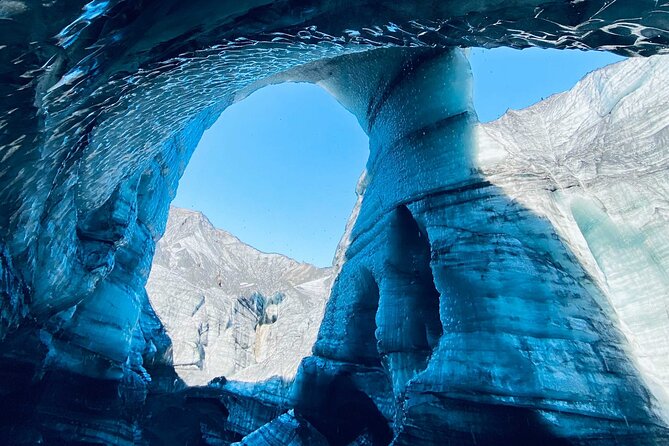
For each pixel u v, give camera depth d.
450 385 10.94
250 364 35.94
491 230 13.62
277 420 18.09
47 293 9.69
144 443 21.33
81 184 8.62
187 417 29.14
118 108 6.79
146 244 19.64
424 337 14.39
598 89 18.03
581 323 11.08
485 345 11.16
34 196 6.30
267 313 42.25
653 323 11.83
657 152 14.45
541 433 9.46
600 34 5.25
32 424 12.11
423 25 5.64
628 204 13.88
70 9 3.72
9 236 6.39
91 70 4.84
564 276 12.05
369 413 17.19
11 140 4.87
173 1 4.52
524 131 18.31
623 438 9.08
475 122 16.44
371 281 18.45
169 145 19.45
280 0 4.91
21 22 3.61
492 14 5.34
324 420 17.31
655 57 16.22
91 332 14.63
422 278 15.74
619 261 13.47
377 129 20.81
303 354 27.58
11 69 3.98
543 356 10.46
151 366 28.11
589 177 15.07
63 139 5.97
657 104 15.44
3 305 7.24
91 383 14.47
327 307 20.70
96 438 13.95
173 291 36.00
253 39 5.74
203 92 8.51
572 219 14.00
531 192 14.20
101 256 11.44
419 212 15.95
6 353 11.16
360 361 17.48
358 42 6.07
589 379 9.95
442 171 16.09
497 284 12.23
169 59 5.71
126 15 4.29
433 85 17.73
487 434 9.87
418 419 10.98
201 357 32.66
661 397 10.23
